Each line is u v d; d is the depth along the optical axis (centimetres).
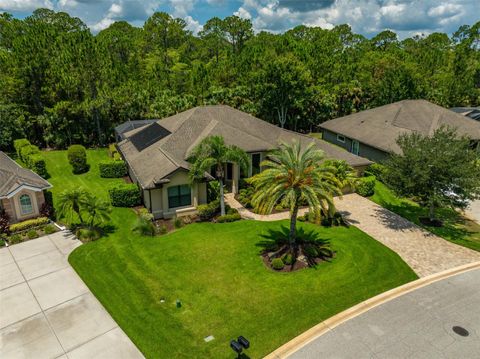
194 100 4934
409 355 1402
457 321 1591
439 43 9212
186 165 2730
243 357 1391
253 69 5497
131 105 4719
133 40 9000
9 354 1420
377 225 2548
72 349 1445
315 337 1493
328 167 1986
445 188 2316
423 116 3956
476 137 3628
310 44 6794
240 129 3453
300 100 4903
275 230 2430
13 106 4184
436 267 2027
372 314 1631
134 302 1719
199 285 1842
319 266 2003
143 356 1407
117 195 2800
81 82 4328
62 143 4609
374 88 5638
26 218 2577
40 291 1812
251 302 1711
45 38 4359
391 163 2511
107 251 2175
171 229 2483
